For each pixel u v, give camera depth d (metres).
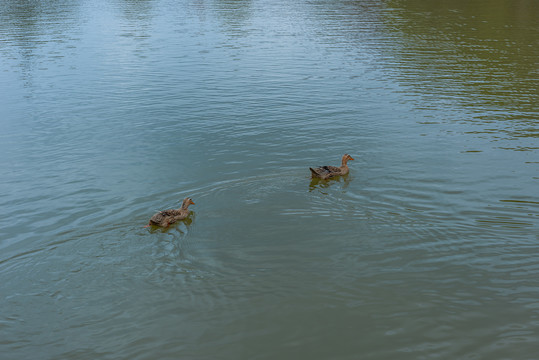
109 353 10.88
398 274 13.38
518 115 26.31
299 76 34.47
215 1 79.25
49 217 16.86
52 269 13.67
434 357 10.70
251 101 29.31
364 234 15.20
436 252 14.31
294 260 13.96
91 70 36.97
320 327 11.59
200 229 15.57
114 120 26.55
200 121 26.11
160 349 10.98
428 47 42.88
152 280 13.15
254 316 11.91
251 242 14.81
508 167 20.12
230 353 10.90
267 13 64.56
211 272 13.49
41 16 65.44
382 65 37.12
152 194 18.20
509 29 50.22
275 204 17.09
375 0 74.56
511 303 12.27
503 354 10.74
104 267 13.77
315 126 25.14
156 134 24.47
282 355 10.84
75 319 11.84
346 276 13.30
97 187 19.00
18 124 26.19
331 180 19.08
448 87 31.55
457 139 23.19
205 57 40.41
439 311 12.05
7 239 15.48
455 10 62.75
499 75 34.12
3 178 20.06
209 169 20.28
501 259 13.96
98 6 75.75
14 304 12.33
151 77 34.84
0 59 40.84
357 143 22.91
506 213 16.48
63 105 29.17
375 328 11.55
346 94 30.36
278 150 22.22
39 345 11.09
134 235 15.36
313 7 69.06
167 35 50.44
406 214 16.39
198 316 11.91
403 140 23.17
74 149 22.88
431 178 19.16
